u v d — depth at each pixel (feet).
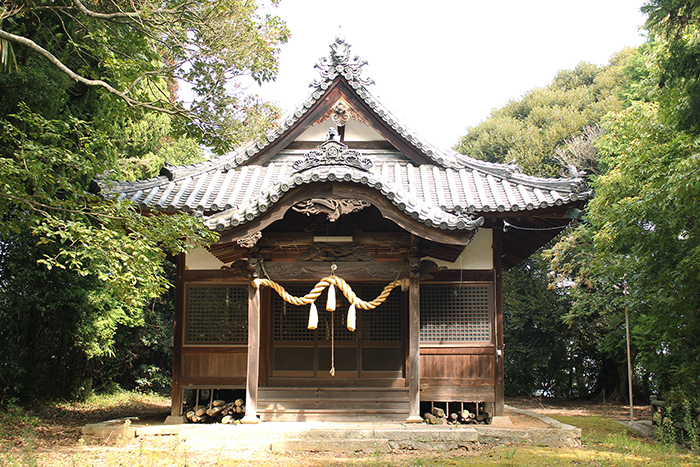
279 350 35.70
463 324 34.53
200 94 31.35
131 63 28.58
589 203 45.55
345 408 33.88
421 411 35.58
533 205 32.78
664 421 33.86
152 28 30.12
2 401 40.93
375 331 35.70
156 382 68.95
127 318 52.80
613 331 63.72
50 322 45.32
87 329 45.85
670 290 35.14
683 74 29.99
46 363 48.60
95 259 24.26
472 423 33.81
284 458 26.18
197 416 34.35
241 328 35.06
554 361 79.20
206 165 39.52
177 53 31.14
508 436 30.76
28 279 38.50
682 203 32.50
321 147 30.53
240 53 29.86
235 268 31.99
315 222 34.32
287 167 39.83
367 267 31.81
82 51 33.99
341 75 38.70
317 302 36.14
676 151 34.73
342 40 39.11
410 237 31.68
